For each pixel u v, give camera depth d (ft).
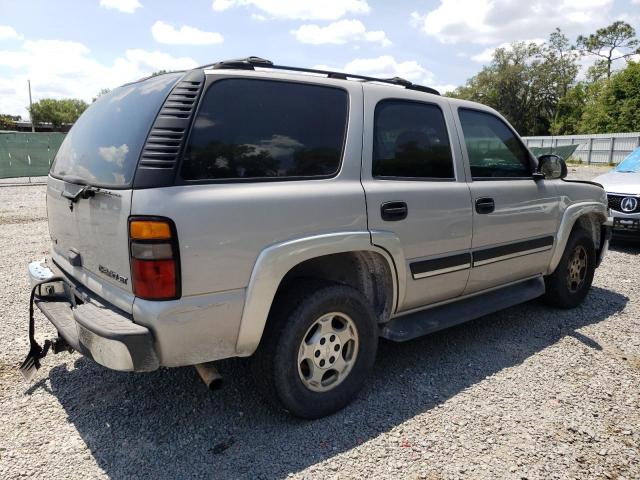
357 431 8.87
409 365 11.52
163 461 8.05
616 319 14.64
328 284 9.01
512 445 8.52
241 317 7.93
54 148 63.52
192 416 9.34
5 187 52.90
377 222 9.50
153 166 7.29
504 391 10.34
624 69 122.62
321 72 9.71
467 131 11.89
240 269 7.80
